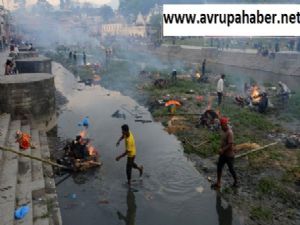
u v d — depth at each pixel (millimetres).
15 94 12773
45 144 11602
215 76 29641
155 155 11484
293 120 15688
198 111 17188
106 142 12805
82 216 7707
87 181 9422
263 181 9086
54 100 14695
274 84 25734
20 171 8570
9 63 19016
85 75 32469
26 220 6355
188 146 12141
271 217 7547
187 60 50375
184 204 8234
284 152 11297
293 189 8766
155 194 8734
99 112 17938
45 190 8234
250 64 39312
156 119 16312
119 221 7543
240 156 10898
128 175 9180
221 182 9320
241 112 16578
